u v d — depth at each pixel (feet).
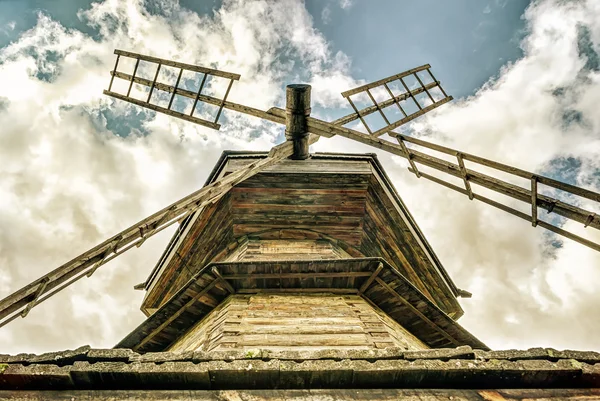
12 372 7.97
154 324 19.86
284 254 23.38
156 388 8.35
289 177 23.89
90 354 8.66
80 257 14.60
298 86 25.45
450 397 8.37
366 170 24.09
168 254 26.35
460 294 26.94
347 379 8.55
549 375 8.63
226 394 8.30
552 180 14.85
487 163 17.69
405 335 20.49
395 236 25.96
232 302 18.60
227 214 24.77
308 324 16.66
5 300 12.26
